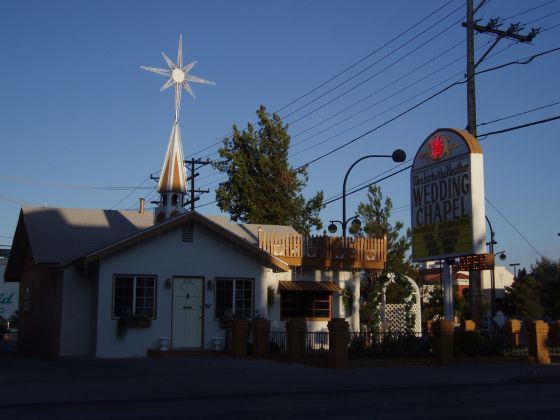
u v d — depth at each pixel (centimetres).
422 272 3109
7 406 1220
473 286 2453
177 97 3322
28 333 2991
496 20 2452
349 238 2900
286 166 4766
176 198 3188
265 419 1055
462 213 2081
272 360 2127
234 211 4791
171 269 2416
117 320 2319
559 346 2642
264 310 2525
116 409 1174
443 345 2020
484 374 1770
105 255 2302
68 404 1247
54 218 2923
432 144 2248
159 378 1639
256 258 2544
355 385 1547
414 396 1366
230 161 4775
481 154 2078
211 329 2444
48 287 2688
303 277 2853
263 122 4816
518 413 1128
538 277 6581
